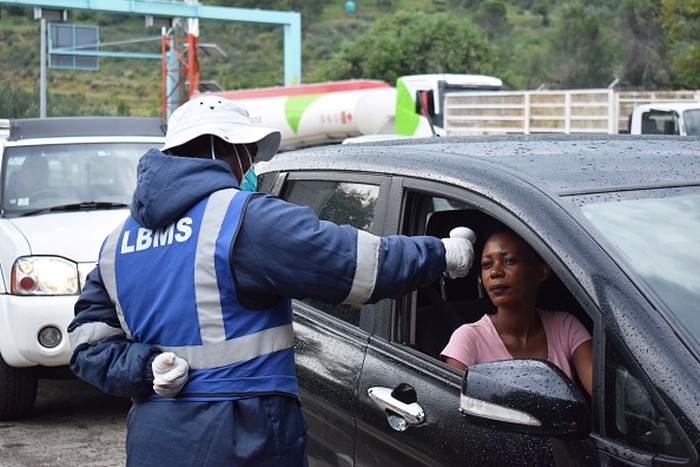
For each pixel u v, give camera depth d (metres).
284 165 4.51
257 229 2.78
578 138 3.95
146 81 84.12
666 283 2.73
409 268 2.82
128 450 2.93
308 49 92.62
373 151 4.00
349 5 102.31
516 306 3.47
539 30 88.94
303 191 4.32
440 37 55.28
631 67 55.00
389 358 3.51
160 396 2.86
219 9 39.12
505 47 80.88
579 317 3.80
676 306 2.68
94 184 8.26
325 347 3.81
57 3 35.09
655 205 3.02
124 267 2.94
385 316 3.61
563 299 3.82
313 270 2.77
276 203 2.83
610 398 2.66
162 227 2.89
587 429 2.67
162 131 8.99
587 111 22.06
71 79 83.06
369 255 2.79
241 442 2.80
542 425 2.61
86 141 8.55
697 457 2.39
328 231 2.80
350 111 27.77
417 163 3.62
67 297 7.04
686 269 2.79
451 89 25.88
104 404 8.07
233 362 2.81
